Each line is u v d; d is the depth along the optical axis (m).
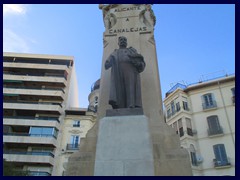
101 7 9.06
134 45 7.43
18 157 29.83
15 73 39.47
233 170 26.56
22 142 31.11
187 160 4.91
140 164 4.29
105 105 6.47
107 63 5.67
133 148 4.46
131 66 5.53
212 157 28.25
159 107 6.23
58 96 36.25
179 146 5.38
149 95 6.40
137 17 8.13
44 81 37.66
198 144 29.80
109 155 4.44
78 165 5.15
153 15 8.62
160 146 5.17
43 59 41.22
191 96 33.53
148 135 4.57
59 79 38.00
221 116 30.50
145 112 6.11
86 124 33.88
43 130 32.50
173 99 34.25
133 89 5.27
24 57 40.69
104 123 4.80
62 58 41.53
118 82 5.37
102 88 6.80
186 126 30.98
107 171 4.30
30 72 40.12
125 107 5.18
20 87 37.47
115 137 4.62
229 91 31.59
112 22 8.20
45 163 29.88
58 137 32.72
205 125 30.67
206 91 32.84
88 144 5.57
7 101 35.41
